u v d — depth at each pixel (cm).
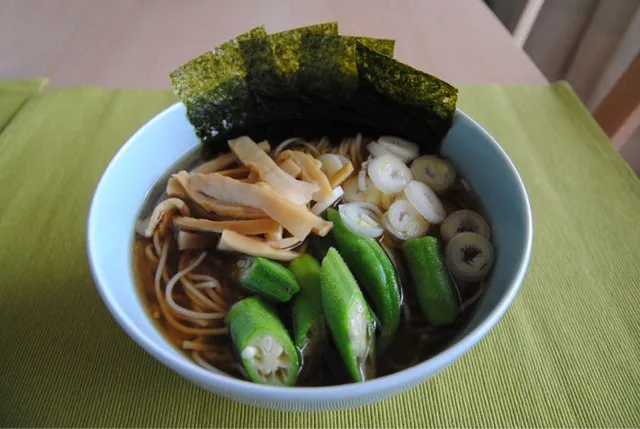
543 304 22
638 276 23
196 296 21
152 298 20
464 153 22
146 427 18
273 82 23
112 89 33
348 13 40
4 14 40
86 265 23
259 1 41
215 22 39
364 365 18
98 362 20
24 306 22
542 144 29
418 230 22
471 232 20
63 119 31
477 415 18
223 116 24
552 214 26
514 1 51
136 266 20
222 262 22
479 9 40
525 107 32
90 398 19
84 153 29
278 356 17
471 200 22
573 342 21
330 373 18
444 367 14
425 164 23
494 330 21
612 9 48
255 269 19
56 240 24
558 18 51
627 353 20
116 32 38
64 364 20
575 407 19
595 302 22
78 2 41
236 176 23
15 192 26
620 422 18
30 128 30
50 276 23
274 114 25
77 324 21
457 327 19
